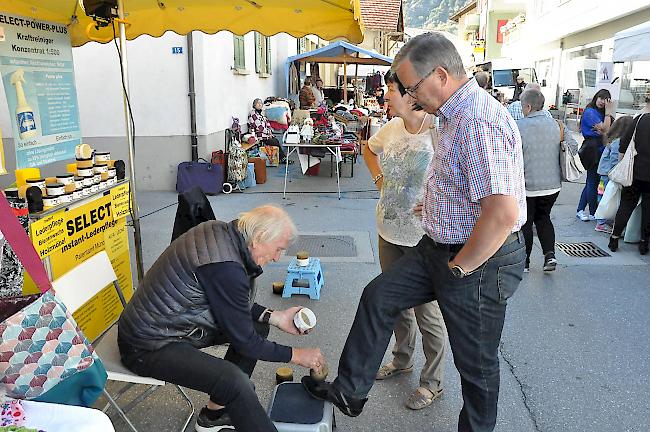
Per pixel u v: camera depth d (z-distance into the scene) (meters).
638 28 7.73
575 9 19.70
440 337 3.02
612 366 3.52
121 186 3.79
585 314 4.28
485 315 2.31
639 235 5.95
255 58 12.13
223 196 8.29
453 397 3.18
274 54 14.84
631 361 3.59
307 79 15.83
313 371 2.69
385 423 2.95
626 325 4.10
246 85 11.33
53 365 1.99
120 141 8.43
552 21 22.48
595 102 6.74
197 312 2.38
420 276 2.46
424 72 2.12
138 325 2.36
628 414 3.03
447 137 2.19
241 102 10.93
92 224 3.44
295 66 16.08
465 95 2.12
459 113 2.12
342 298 4.58
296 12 4.45
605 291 4.73
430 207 2.33
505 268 2.26
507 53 32.25
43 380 1.98
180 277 2.33
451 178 2.18
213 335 2.53
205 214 3.18
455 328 2.36
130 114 3.86
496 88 20.75
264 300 4.53
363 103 18.67
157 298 2.34
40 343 1.96
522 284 4.86
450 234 2.25
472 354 2.37
